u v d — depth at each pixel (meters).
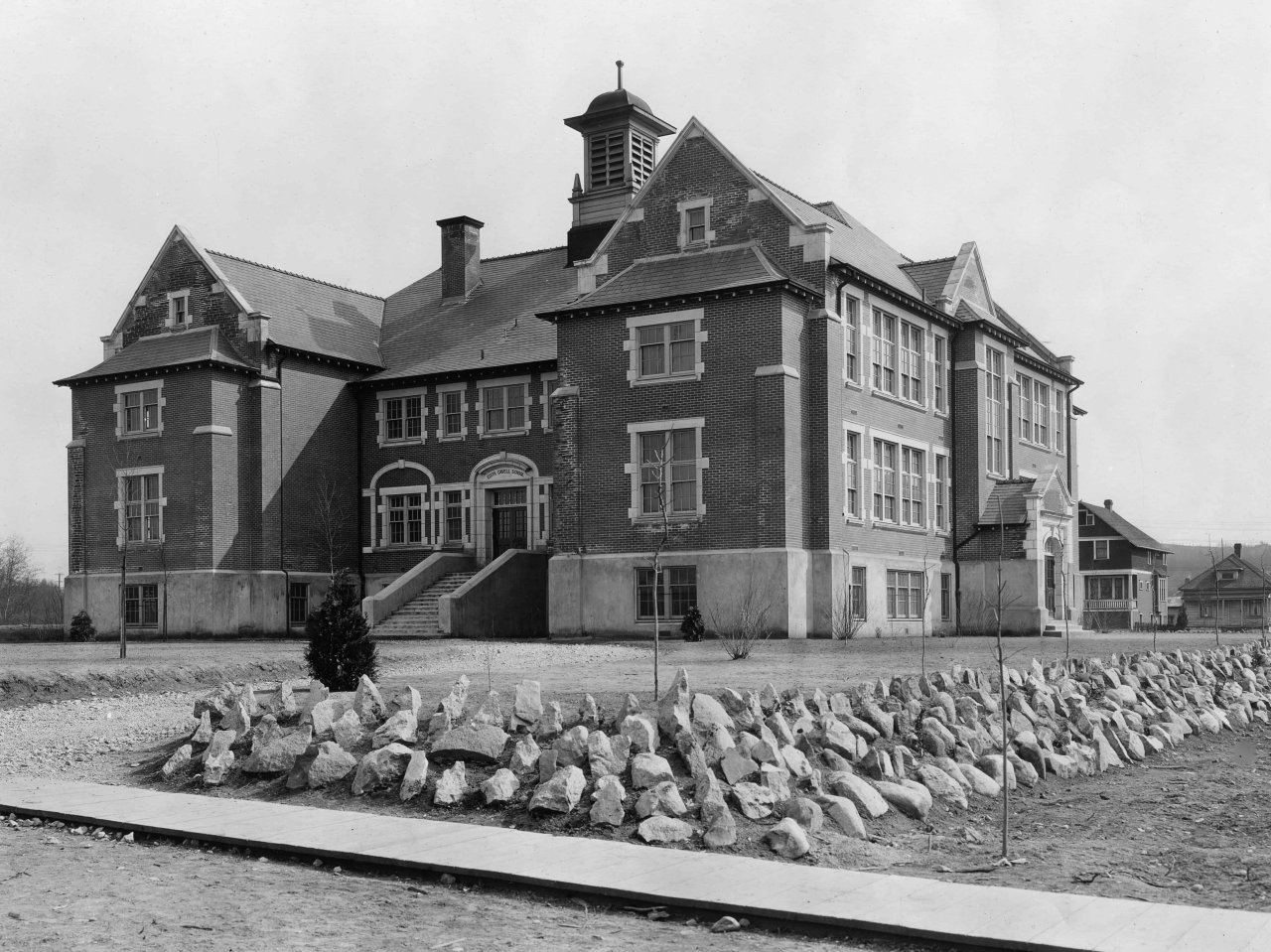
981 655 28.81
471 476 46.47
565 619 39.06
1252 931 9.42
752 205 38.78
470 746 14.98
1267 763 19.67
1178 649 32.50
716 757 14.23
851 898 10.44
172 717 20.97
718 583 36.81
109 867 12.00
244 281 48.34
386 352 50.44
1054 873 12.10
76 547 47.19
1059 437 56.56
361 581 48.38
